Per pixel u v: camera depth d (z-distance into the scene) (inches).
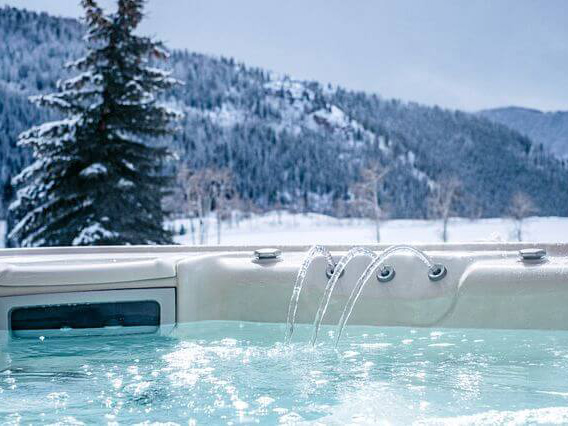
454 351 79.9
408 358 77.2
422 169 2987.2
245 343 86.8
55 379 69.7
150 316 97.3
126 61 478.6
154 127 478.0
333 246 104.0
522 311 89.7
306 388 65.2
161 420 55.9
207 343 87.0
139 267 96.4
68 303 94.4
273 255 103.9
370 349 82.3
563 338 84.8
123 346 85.4
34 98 462.3
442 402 59.9
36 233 466.3
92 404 60.7
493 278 91.8
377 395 62.4
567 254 95.7
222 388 65.6
